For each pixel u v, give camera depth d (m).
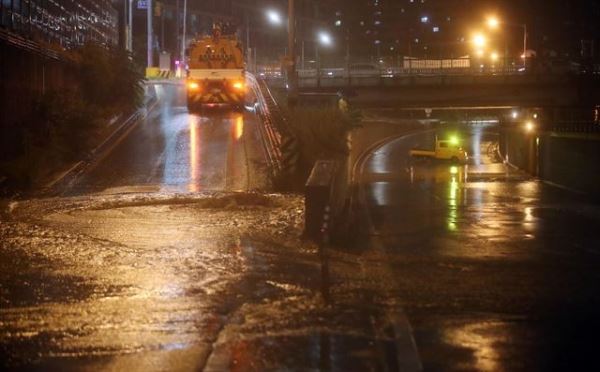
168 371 8.91
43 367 9.02
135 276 14.16
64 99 38.19
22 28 40.00
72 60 48.41
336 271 15.35
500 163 75.12
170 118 53.75
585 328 11.35
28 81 38.22
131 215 23.00
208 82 57.47
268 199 25.70
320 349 9.86
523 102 82.12
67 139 36.50
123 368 9.00
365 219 27.61
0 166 29.94
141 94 57.09
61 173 33.59
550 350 10.17
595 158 43.25
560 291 14.11
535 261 17.72
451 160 73.44
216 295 12.81
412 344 10.19
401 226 25.36
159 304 12.14
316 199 18.52
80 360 9.30
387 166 69.50
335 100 67.00
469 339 10.66
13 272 14.31
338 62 112.62
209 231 19.91
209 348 9.84
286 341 10.20
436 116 125.56
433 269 16.22
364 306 12.34
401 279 14.89
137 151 39.59
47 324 10.93
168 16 143.62
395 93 81.50
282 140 33.50
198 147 40.72
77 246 17.20
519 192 43.00
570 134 63.53
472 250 19.55
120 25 75.12
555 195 40.94
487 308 12.55
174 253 16.64
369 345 10.09
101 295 12.70
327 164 22.52
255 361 9.32
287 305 12.23
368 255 17.84
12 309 11.73
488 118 127.88
